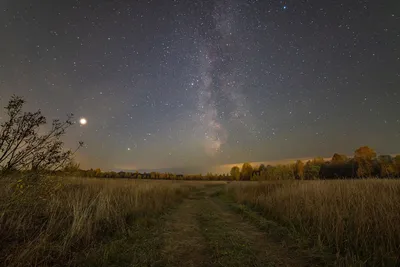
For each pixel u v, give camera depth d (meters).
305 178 11.88
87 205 5.37
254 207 9.36
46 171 4.09
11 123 3.56
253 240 4.77
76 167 4.66
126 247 3.99
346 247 3.73
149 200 8.76
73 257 3.26
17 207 3.73
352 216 4.69
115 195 7.73
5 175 3.60
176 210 9.41
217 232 5.48
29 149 3.79
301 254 3.85
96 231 4.47
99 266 3.16
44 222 3.99
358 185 7.15
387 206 4.67
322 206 5.45
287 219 6.00
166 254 3.89
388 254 3.23
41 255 3.05
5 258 2.78
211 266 3.43
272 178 13.86
